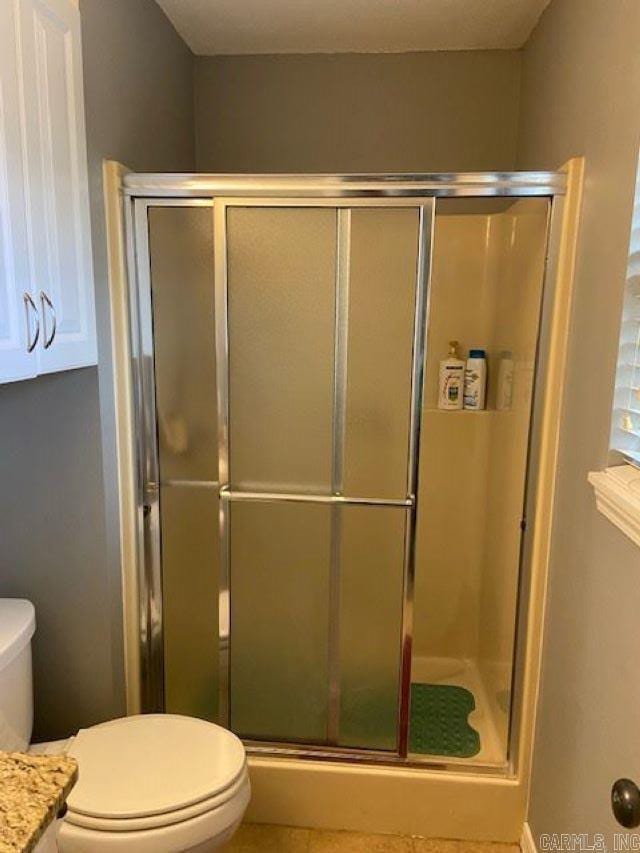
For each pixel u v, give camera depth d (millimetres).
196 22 1915
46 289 1189
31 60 1121
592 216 1353
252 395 1669
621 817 962
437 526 2395
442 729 2020
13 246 1072
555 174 1458
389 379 1625
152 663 1826
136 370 1664
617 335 1202
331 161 2211
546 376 1562
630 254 1149
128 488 1666
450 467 2342
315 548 1737
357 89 2158
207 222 1606
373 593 1744
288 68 2162
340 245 1571
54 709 1688
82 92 1337
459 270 2215
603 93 1291
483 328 2244
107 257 1530
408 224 1545
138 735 1466
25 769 741
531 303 1678
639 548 1062
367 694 1798
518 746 1735
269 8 1812
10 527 1612
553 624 1564
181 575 1797
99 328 1502
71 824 1224
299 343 1632
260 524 1737
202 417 1707
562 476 1522
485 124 2139
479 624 2379
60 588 1627
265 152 2221
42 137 1167
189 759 1384
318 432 1671
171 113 1964
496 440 2145
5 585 1643
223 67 2176
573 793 1374
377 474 1675
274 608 1781
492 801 1748
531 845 1666
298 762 1792
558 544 1541
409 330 1596
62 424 1541
